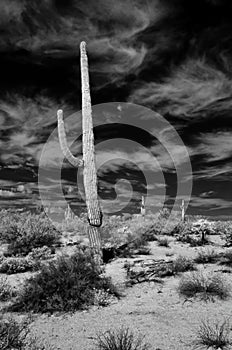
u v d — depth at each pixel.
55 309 6.39
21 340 4.63
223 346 4.55
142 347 4.59
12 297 7.13
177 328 5.36
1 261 11.13
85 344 4.80
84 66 11.16
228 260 10.50
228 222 21.92
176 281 8.45
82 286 6.96
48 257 11.91
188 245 15.61
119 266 10.05
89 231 10.43
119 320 5.85
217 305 6.54
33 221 17.77
